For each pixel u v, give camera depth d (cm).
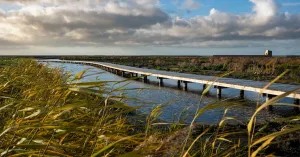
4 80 396
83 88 166
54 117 160
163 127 327
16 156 142
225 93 2030
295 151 504
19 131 162
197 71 3628
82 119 204
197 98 1770
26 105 208
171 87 2464
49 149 136
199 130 415
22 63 647
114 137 179
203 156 202
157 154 171
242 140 496
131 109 176
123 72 3919
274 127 702
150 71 3338
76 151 164
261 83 1861
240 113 1154
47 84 313
